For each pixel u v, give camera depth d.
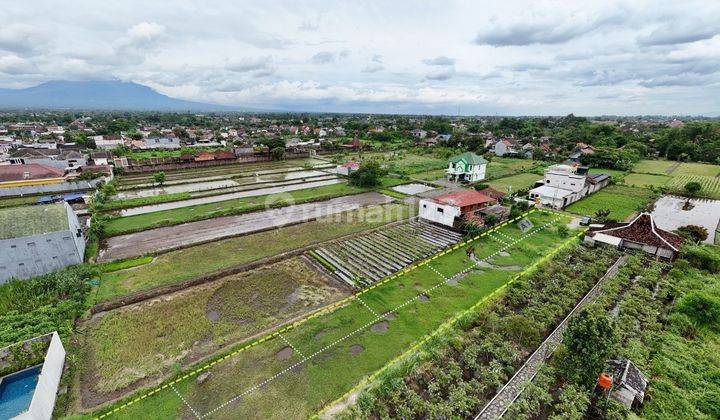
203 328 19.61
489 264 27.33
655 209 42.56
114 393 15.33
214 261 27.33
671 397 15.09
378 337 18.81
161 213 38.47
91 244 29.77
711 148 81.50
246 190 49.38
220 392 15.33
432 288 23.73
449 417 13.91
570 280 24.05
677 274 24.12
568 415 14.03
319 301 22.28
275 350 17.86
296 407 14.57
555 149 93.31
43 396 13.84
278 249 29.58
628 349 17.44
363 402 14.27
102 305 21.31
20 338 17.83
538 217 38.41
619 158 71.19
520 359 17.25
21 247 23.42
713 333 19.22
